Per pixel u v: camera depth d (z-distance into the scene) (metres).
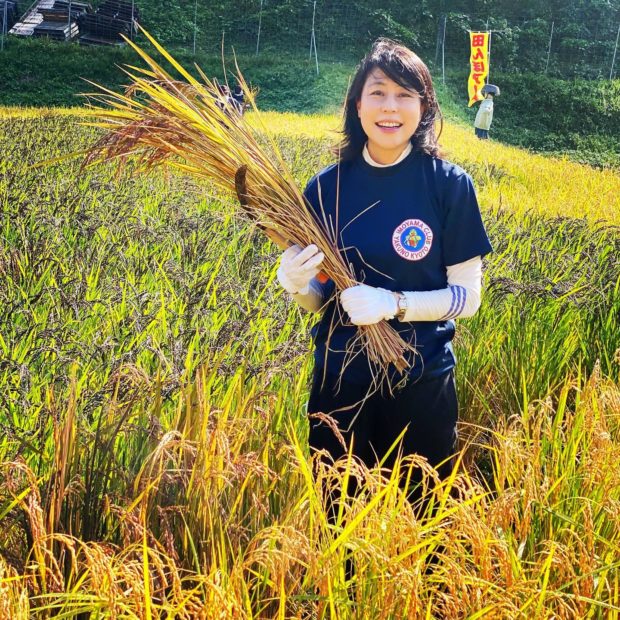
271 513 2.85
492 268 5.83
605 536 2.91
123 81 38.84
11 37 40.16
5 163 9.75
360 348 3.04
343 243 3.01
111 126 3.13
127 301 4.29
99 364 3.56
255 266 5.31
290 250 3.02
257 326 4.25
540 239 7.23
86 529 2.54
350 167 3.07
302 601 2.47
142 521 2.27
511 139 40.72
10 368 3.34
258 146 3.07
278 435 3.12
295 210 2.97
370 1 51.50
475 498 2.48
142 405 3.02
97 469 2.62
